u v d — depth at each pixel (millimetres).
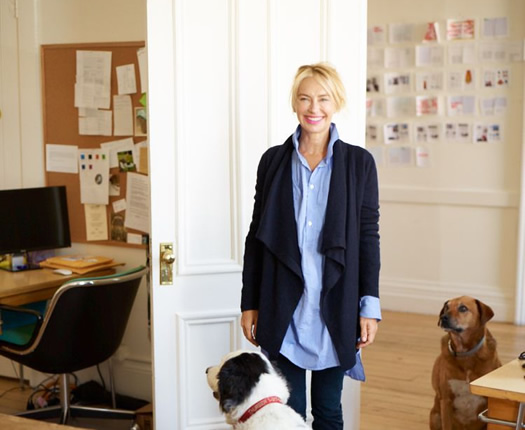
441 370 3432
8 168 4699
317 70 2643
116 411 3998
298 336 2674
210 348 3426
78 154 4500
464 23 6004
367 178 2678
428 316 6273
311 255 2648
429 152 6230
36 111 4582
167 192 3322
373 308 2664
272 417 2256
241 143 3357
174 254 3340
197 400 3428
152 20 3244
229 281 3402
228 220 3387
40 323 3750
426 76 6184
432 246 6281
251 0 3316
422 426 4062
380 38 6332
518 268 5910
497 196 5980
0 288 3941
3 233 4293
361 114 3428
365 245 2682
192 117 3316
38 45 4535
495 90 5945
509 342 5488
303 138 2711
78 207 4547
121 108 4352
